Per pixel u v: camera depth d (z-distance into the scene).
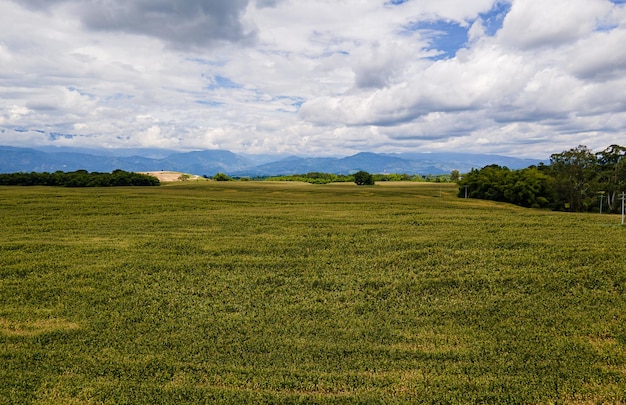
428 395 10.03
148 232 31.97
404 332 13.81
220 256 23.95
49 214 42.59
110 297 17.47
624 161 92.94
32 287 18.56
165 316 15.50
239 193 85.88
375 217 40.00
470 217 39.50
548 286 17.89
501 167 115.19
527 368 11.23
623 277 18.38
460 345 12.77
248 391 10.22
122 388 10.46
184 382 10.74
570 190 91.62
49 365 11.70
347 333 13.76
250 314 15.62
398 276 20.02
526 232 29.53
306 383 10.58
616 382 10.45
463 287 18.31
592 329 13.54
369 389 10.34
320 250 25.30
